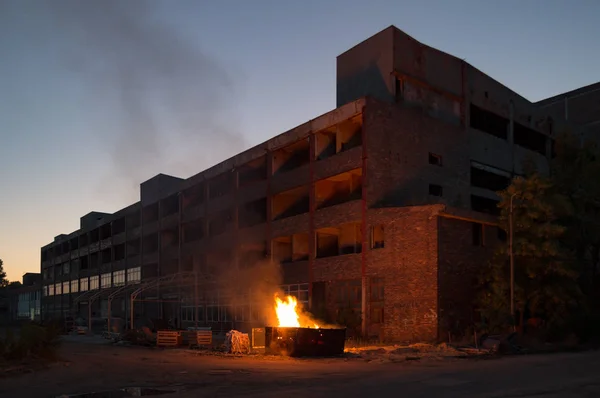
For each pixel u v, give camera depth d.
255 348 26.17
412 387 12.92
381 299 32.97
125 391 13.52
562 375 14.88
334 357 22.36
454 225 31.48
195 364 20.20
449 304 30.20
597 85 55.88
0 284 130.00
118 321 58.31
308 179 40.59
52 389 14.04
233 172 50.84
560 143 37.94
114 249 78.38
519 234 30.78
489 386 12.90
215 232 56.53
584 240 35.69
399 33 39.06
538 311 30.39
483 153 42.72
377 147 35.44
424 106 39.56
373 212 33.91
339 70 42.72
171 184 67.06
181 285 49.00
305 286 39.75
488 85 44.69
